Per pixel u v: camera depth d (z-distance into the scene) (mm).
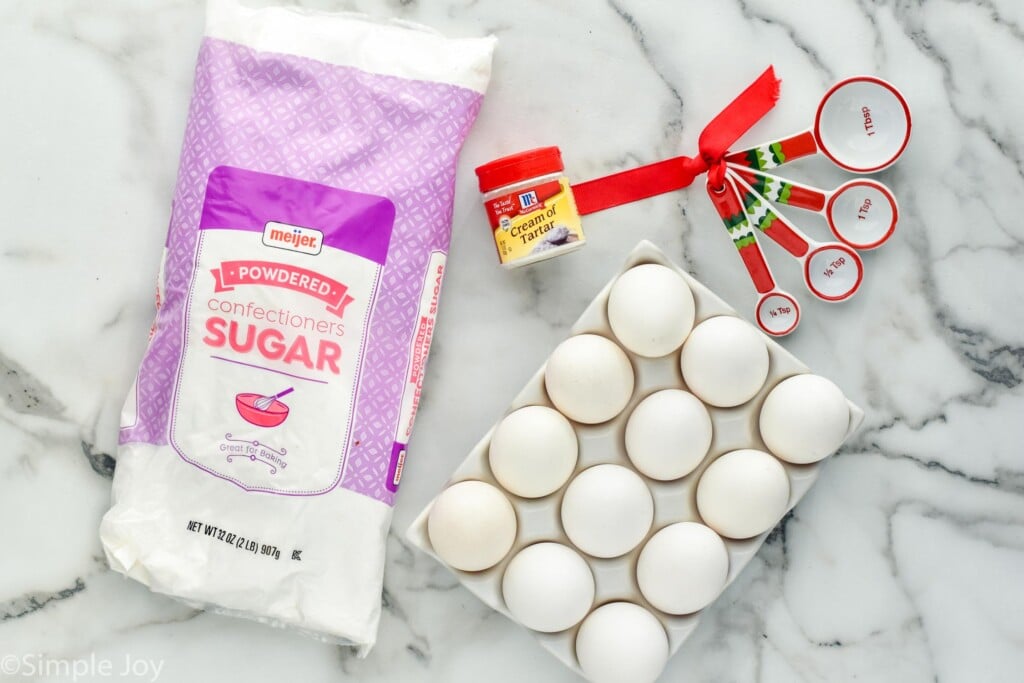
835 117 841
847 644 873
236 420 819
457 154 836
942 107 854
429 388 872
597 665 802
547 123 861
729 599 874
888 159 840
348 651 876
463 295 869
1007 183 856
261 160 819
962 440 866
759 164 845
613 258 865
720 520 805
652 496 821
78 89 863
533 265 866
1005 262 859
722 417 826
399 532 872
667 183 855
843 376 866
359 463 833
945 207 859
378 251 824
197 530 831
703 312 819
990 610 869
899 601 871
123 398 872
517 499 828
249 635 876
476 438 871
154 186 867
